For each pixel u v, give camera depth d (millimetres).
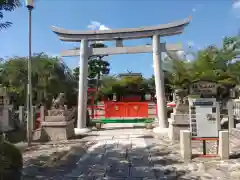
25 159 9656
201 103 8992
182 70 17578
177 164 8484
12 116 17781
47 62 25016
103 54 15992
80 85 15836
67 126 13477
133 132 15141
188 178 7160
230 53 19094
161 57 15273
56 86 25109
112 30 15609
